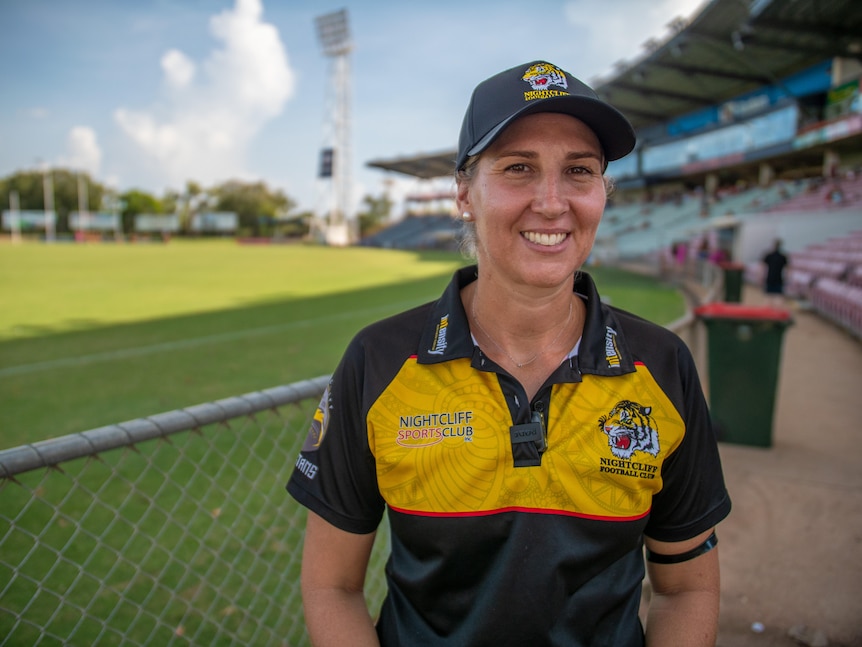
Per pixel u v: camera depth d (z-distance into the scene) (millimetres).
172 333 10102
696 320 4219
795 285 14094
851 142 26125
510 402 1104
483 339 1211
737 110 34781
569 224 1113
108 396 6203
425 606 1157
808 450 4301
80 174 85750
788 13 20625
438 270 25625
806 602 2645
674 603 1225
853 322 8828
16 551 3043
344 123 68125
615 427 1102
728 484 3766
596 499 1084
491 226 1115
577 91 1094
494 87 1113
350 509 1194
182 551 3068
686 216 33812
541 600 1076
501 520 1075
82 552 3041
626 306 12859
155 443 4402
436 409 1110
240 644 2424
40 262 29672
